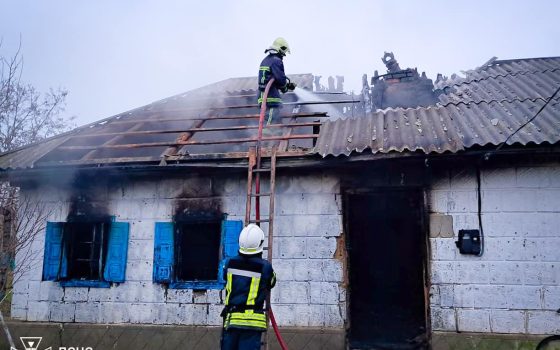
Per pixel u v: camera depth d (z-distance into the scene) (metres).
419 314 7.83
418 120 6.38
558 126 5.61
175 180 6.65
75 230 7.00
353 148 5.62
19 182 7.11
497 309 5.41
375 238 8.98
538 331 5.27
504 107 6.66
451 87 8.55
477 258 5.56
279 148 6.01
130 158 6.36
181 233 6.57
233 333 3.88
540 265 5.40
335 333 5.71
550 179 5.55
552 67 8.89
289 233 6.11
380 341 6.53
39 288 6.73
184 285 6.31
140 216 6.66
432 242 5.71
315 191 6.16
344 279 5.87
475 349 5.35
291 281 5.99
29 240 6.91
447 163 5.79
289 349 5.76
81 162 6.43
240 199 6.39
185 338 6.10
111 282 6.52
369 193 6.08
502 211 5.60
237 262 4.05
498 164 5.69
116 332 6.31
